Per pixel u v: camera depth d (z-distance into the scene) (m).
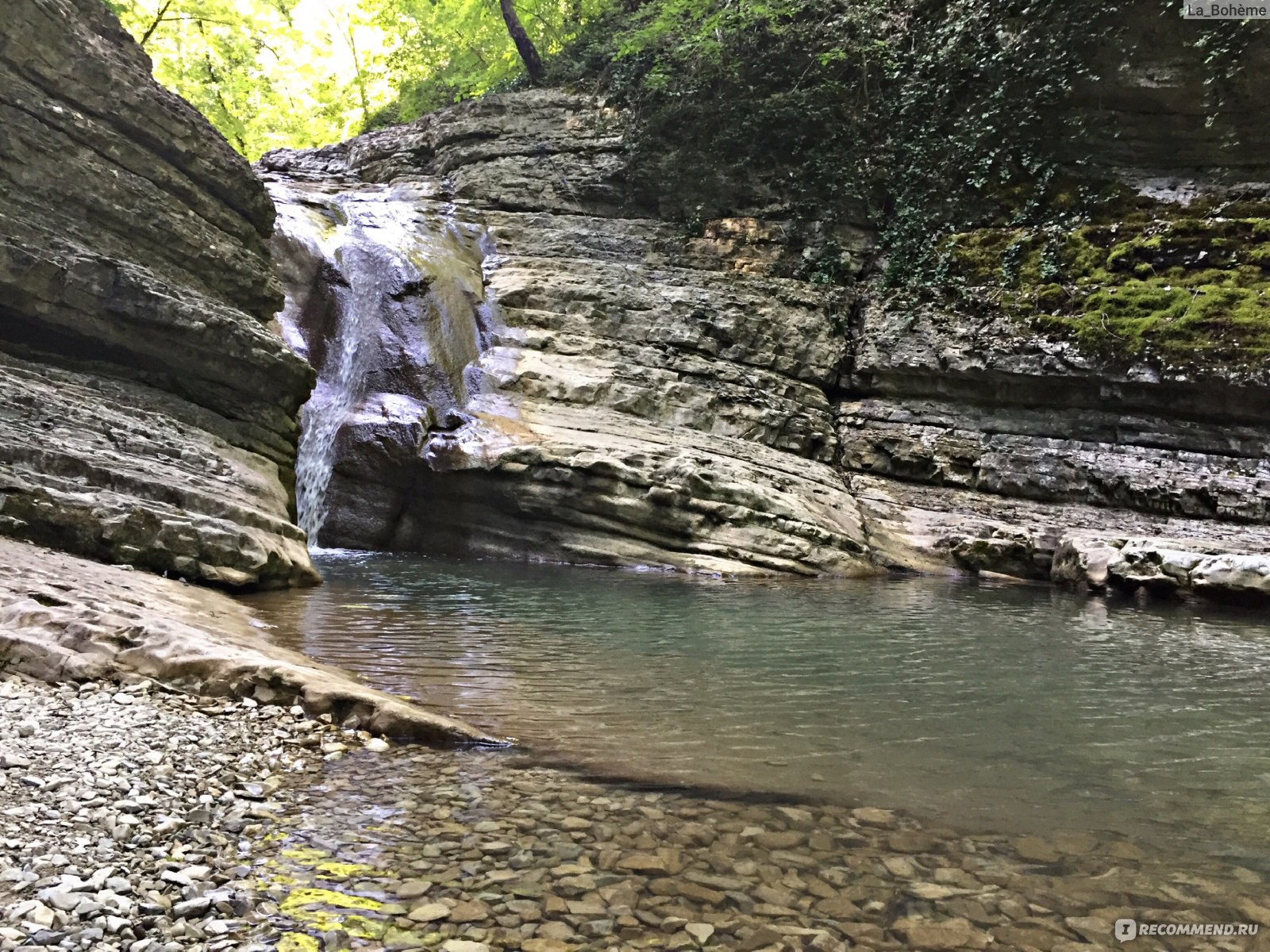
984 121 17.44
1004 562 13.50
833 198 18.83
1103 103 16.48
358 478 13.69
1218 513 13.52
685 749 4.29
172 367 10.34
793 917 2.64
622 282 17.59
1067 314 15.48
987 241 16.94
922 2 19.11
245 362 10.89
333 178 22.25
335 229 18.17
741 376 16.67
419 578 10.43
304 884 2.70
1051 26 16.66
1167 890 2.89
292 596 8.48
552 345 16.25
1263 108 15.19
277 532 9.45
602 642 7.01
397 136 23.11
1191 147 16.00
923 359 16.30
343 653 6.08
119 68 10.60
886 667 6.43
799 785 3.83
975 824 3.43
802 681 5.88
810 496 14.59
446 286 16.41
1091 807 3.65
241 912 2.49
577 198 19.89
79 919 2.29
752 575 12.63
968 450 15.60
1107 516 14.09
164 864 2.70
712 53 19.42
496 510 13.44
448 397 14.75
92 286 9.37
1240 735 4.81
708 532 13.25
